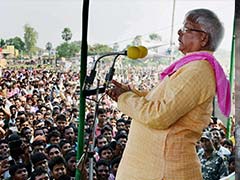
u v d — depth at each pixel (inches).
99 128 242.1
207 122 74.4
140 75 412.2
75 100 408.5
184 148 72.1
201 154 180.4
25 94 416.2
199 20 73.7
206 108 73.3
